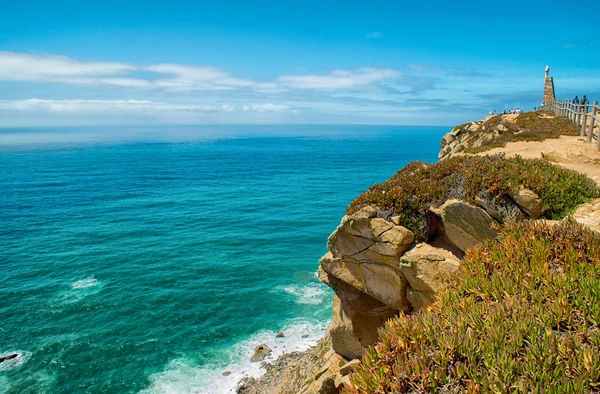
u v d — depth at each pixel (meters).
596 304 7.41
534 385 6.06
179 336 37.25
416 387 6.64
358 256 16.38
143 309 42.00
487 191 14.16
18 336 36.91
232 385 30.86
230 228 73.38
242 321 39.88
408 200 15.80
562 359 6.43
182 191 116.19
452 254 14.70
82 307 42.25
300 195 109.12
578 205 13.67
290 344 35.97
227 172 166.12
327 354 23.66
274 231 71.31
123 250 60.22
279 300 44.19
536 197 13.70
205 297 44.78
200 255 58.28
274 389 29.09
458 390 6.43
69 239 65.56
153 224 76.25
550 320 7.44
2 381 31.30
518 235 10.92
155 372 32.47
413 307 15.17
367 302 17.56
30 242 63.56
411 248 15.06
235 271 52.25
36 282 48.28
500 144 28.92
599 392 5.85
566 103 39.34
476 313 8.00
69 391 30.50
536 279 8.92
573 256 9.25
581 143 25.47
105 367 33.03
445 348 7.05
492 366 6.48
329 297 44.75
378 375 7.12
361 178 145.12
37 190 113.81
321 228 73.38
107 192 113.06
